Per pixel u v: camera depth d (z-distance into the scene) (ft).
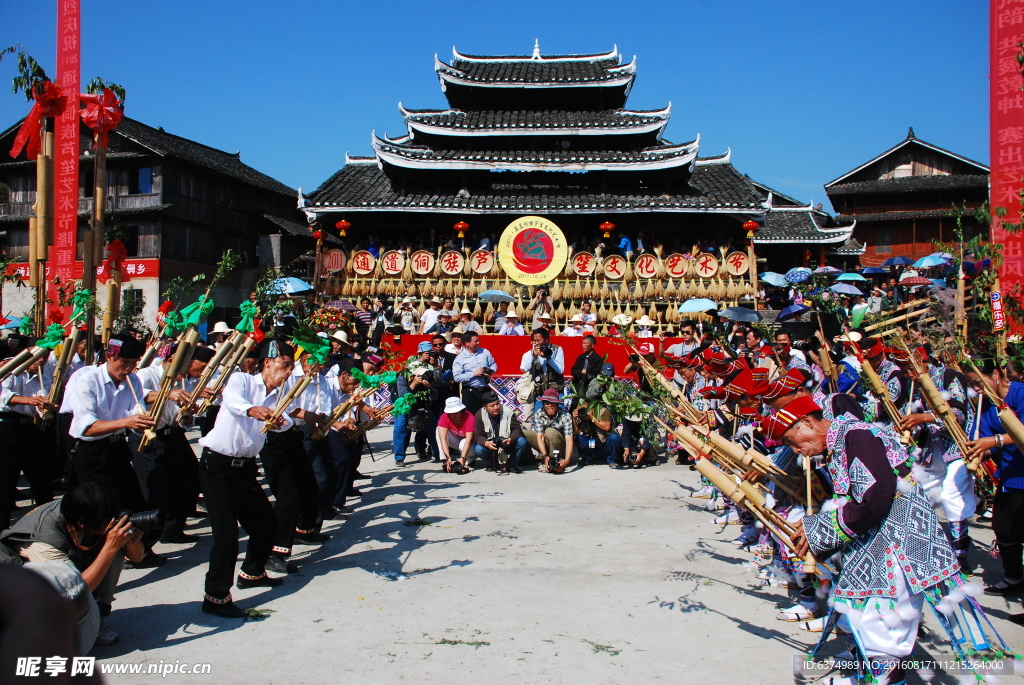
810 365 34.55
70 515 14.47
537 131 68.23
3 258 37.11
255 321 19.71
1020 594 19.02
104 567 14.32
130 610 17.72
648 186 70.13
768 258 100.73
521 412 40.88
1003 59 29.01
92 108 34.71
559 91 75.15
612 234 69.82
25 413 24.98
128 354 20.06
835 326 36.96
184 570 21.09
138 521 15.10
